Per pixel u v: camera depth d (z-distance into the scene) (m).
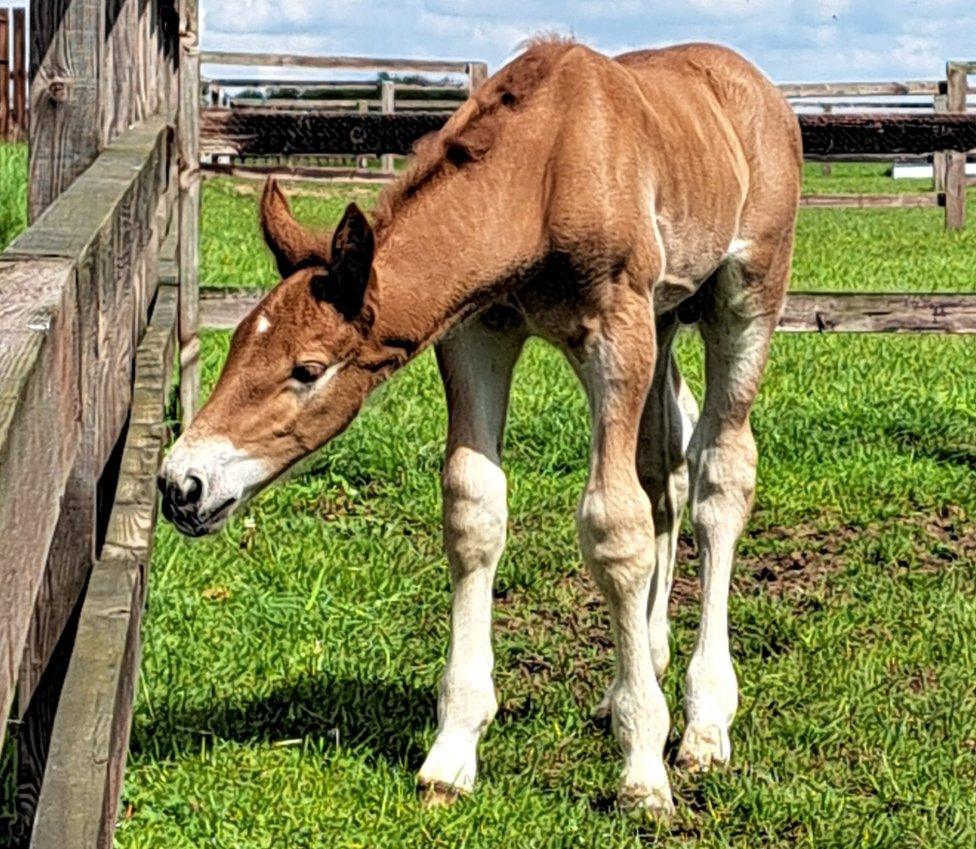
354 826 4.12
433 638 5.61
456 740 4.43
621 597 4.29
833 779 4.62
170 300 6.39
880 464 7.80
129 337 4.18
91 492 3.22
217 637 5.34
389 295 3.98
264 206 4.02
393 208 4.11
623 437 4.28
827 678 5.30
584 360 4.30
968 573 6.52
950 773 4.62
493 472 4.45
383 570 6.15
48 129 3.78
